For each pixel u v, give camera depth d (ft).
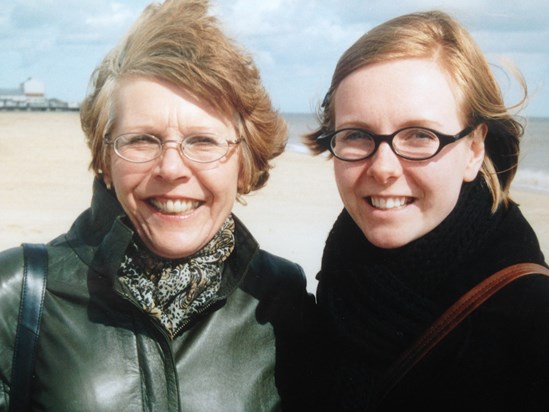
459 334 1.88
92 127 2.11
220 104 2.01
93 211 2.11
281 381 2.19
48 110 102.12
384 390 1.95
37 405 1.90
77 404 1.88
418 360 1.91
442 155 1.94
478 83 1.98
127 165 1.99
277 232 9.22
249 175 2.19
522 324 1.78
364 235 2.13
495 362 1.81
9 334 1.93
